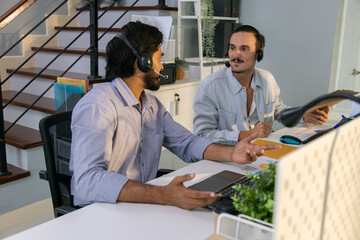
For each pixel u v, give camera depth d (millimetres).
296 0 3883
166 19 3385
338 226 716
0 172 2553
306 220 611
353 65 4035
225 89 2096
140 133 1511
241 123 2104
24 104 3092
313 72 3906
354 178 729
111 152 1365
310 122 2119
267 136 1898
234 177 1404
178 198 1148
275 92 2275
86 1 4234
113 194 1185
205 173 1468
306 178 581
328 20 3732
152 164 1585
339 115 2807
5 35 3672
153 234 1009
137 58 1431
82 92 2256
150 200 1173
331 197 662
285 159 528
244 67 2000
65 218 1090
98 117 1323
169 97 3404
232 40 2008
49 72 3500
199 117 2080
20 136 2859
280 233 558
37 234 1001
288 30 3984
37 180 2746
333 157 636
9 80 3625
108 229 1030
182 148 1670
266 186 852
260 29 4160
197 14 3746
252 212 828
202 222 1082
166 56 3438
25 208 2652
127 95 1453
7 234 2451
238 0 4211
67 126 1530
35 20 3891
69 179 1508
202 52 3953
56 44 4082
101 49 3742
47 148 1448
